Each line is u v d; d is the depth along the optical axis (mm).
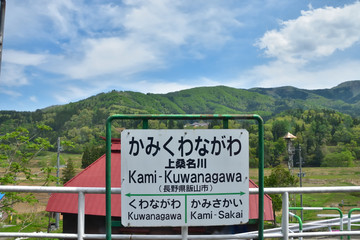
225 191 3330
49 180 15203
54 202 8797
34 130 15672
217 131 3332
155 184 3283
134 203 3260
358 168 158375
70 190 3301
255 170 122438
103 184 8578
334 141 191250
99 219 8188
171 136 3299
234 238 3275
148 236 3250
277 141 178250
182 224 3281
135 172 3273
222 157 3336
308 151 177750
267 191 3387
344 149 174125
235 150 3346
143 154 3281
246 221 3332
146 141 3285
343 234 3488
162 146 3295
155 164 3287
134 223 3250
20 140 14672
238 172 3346
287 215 3402
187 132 3312
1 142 14492
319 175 141625
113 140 9453
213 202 3312
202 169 3316
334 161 165375
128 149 3279
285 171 39281
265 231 7156
